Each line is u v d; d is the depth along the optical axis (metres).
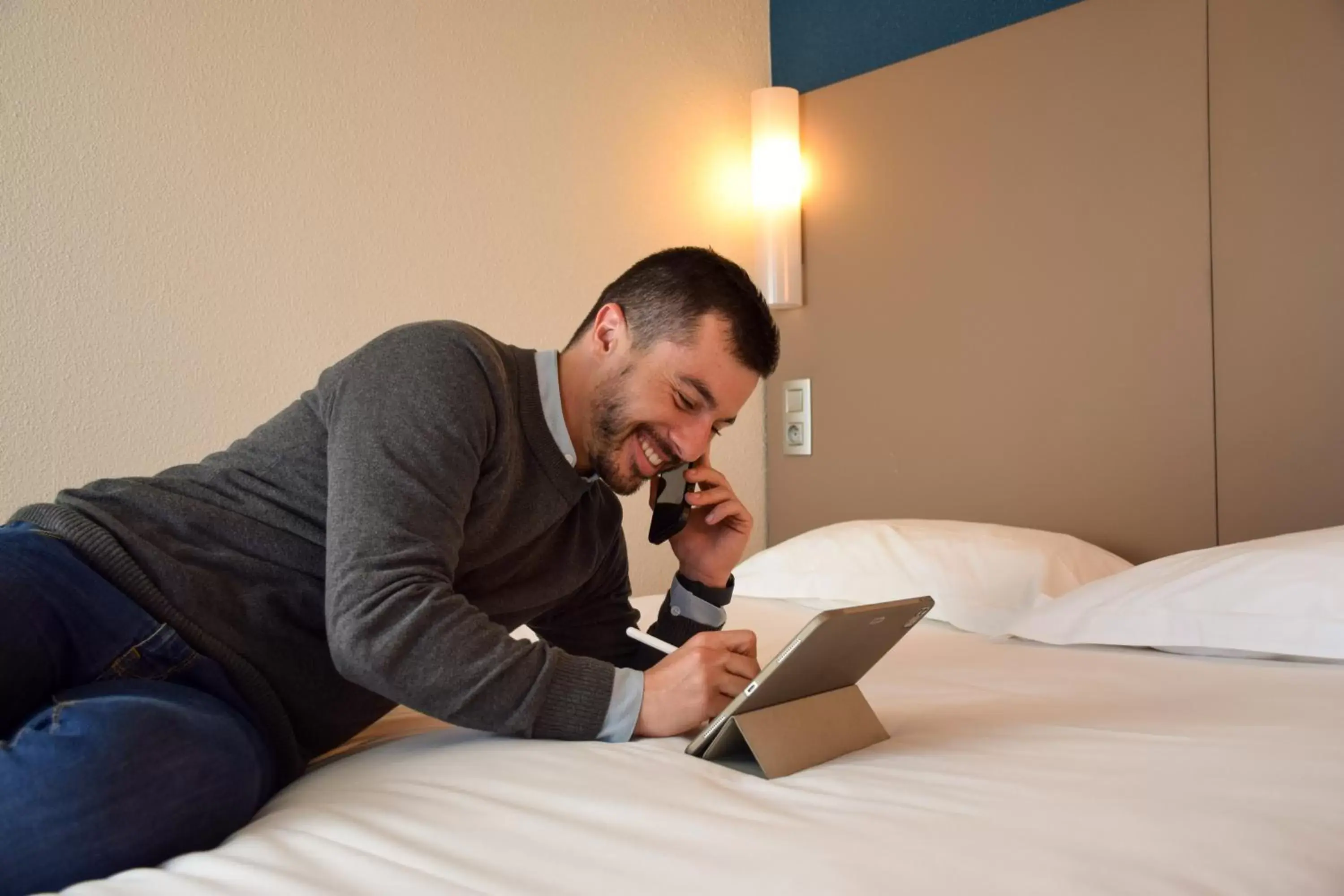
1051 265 2.43
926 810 0.83
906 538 2.24
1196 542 2.21
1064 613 1.80
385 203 2.34
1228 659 1.60
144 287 2.03
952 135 2.61
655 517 1.43
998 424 2.53
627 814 0.84
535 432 1.24
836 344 2.88
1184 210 2.22
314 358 2.24
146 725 0.80
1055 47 2.42
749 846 0.75
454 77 2.45
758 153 2.92
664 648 1.28
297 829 0.83
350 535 1.01
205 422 2.10
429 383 1.08
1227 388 2.17
